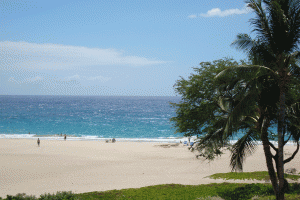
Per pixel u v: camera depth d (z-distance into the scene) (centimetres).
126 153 4181
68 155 3947
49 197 1269
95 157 3822
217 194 1450
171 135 7794
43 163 3353
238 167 1231
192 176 2516
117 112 18738
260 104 1033
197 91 1694
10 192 2048
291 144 4797
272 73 993
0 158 3619
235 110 973
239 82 1062
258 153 3875
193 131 1816
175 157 3800
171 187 1755
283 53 1011
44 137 6625
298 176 2066
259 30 1059
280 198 1100
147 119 13412
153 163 3400
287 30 989
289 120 1162
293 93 1166
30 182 2450
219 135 1191
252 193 1406
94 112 18212
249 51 1052
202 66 1742
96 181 2431
